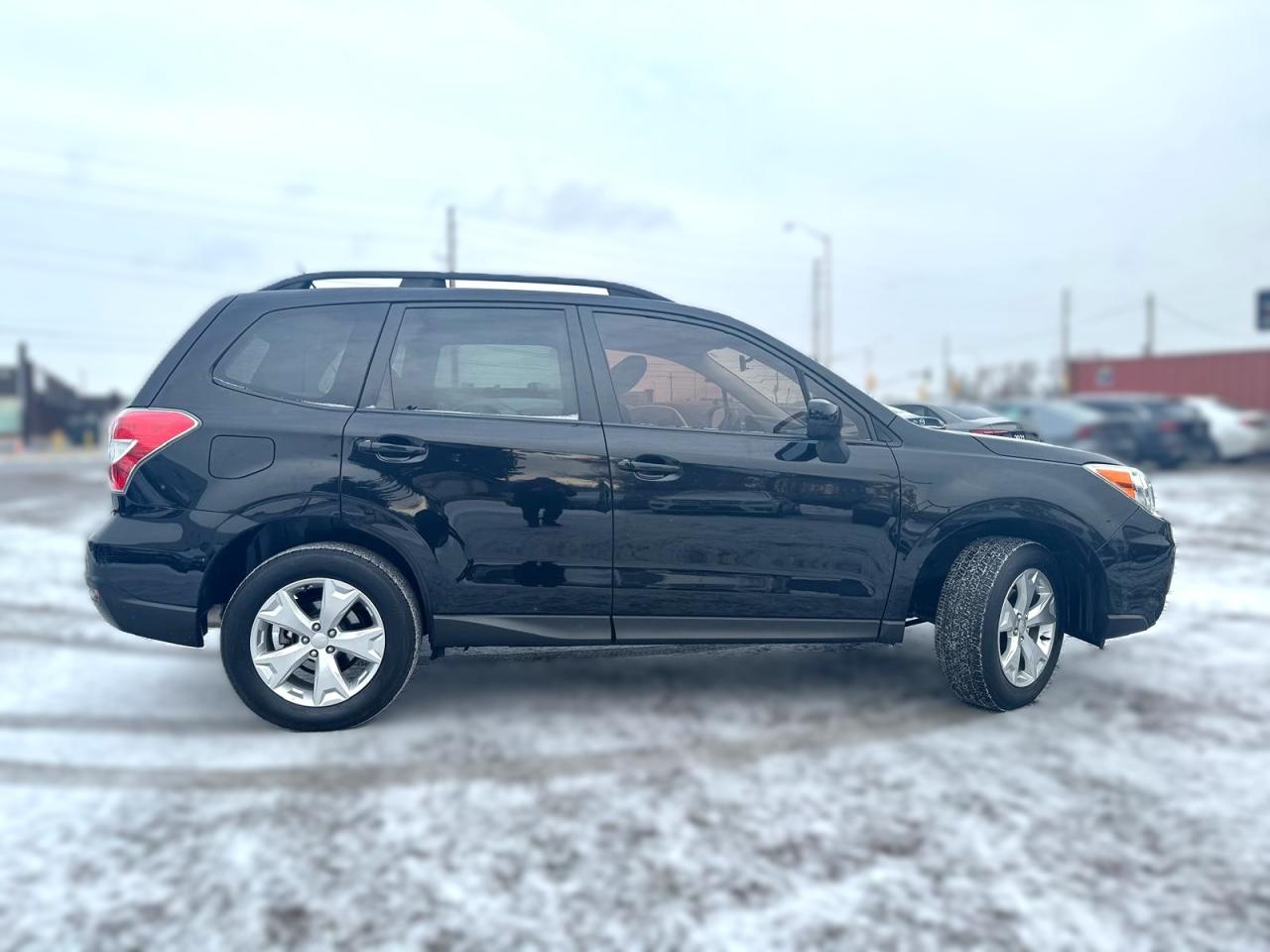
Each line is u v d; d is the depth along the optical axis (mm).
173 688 4004
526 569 3463
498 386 3545
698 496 3508
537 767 3062
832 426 3514
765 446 3582
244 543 3385
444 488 3406
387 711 3643
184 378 3428
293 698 3373
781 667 4344
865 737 3352
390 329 3545
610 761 3117
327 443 3367
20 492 16344
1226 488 14953
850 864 2410
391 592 3373
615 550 3490
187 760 3125
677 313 3723
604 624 3537
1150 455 18219
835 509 3566
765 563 3551
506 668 4305
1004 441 3785
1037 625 3670
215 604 3559
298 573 3330
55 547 8766
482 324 3596
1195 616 5441
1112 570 3727
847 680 4109
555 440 3482
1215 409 20312
